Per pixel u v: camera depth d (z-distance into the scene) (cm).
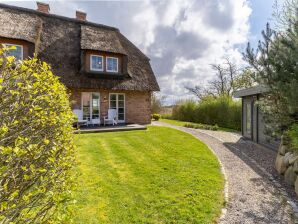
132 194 425
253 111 1106
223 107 1903
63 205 237
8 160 194
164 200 404
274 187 501
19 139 210
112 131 1270
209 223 341
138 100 1733
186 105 2423
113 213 356
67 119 326
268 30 640
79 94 1495
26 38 1287
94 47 1499
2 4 1461
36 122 251
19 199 200
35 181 228
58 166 263
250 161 722
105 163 620
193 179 510
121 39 1853
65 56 1476
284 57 568
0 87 198
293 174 508
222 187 481
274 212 386
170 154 739
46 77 300
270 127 704
